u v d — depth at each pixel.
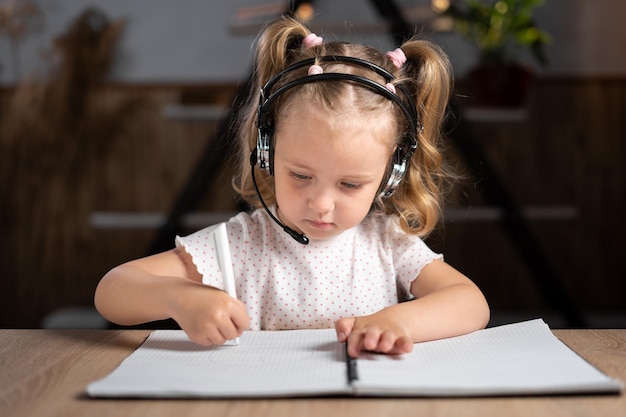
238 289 1.11
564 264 3.62
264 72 1.10
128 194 3.68
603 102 3.60
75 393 0.65
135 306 0.89
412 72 1.11
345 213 0.92
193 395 0.62
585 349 0.80
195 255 1.07
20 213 3.66
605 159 3.61
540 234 3.62
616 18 3.61
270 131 0.96
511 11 3.09
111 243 3.67
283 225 1.01
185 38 3.75
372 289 1.12
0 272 3.67
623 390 0.63
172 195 3.68
